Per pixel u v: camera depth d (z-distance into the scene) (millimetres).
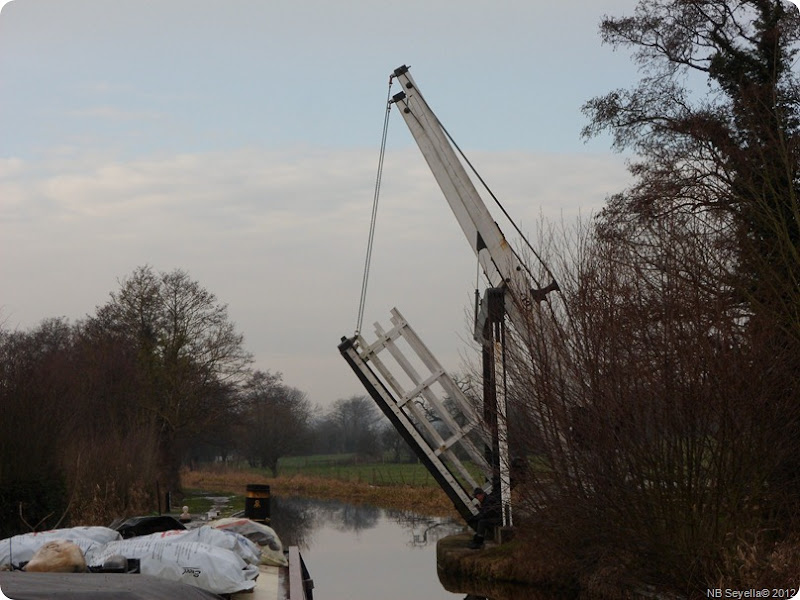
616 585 11766
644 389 10859
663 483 10812
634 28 19969
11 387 16875
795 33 18109
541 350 12422
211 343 40750
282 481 52469
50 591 4387
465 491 16812
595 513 11555
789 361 11383
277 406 61219
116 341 36219
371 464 68062
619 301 11859
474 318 15320
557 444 12078
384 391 16875
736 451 10445
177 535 6867
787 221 15344
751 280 14008
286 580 7277
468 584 14695
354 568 16859
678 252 13070
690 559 10492
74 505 17406
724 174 17969
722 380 10445
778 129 16109
